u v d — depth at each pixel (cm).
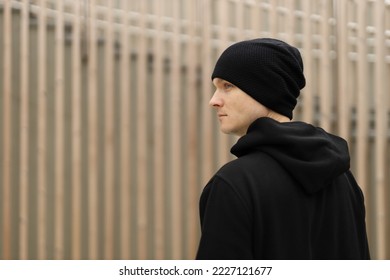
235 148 182
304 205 176
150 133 570
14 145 534
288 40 587
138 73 554
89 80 541
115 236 556
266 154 177
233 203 164
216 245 164
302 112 589
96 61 544
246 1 586
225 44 572
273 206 169
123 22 549
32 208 537
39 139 526
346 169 185
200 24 577
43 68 527
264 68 181
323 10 595
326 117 591
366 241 209
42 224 523
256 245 167
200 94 575
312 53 594
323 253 183
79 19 538
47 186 542
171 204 574
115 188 558
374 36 613
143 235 551
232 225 163
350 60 612
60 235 529
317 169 174
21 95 523
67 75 550
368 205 613
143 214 552
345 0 598
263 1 599
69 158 550
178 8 562
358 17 599
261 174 171
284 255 169
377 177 602
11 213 530
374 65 624
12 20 539
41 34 528
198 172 577
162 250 554
